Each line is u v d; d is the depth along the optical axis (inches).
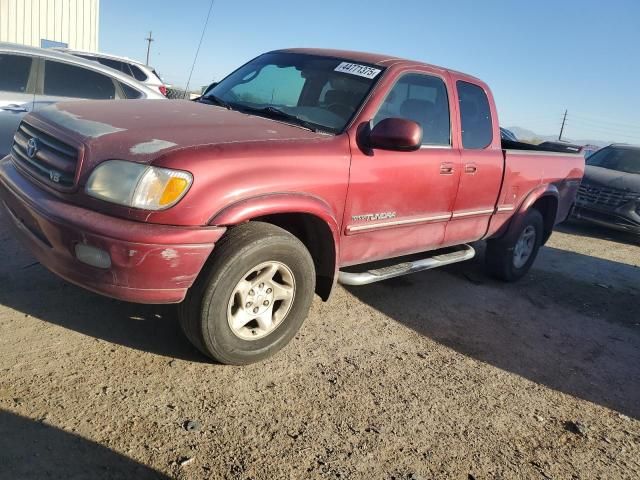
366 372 142.0
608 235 404.2
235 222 117.5
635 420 143.2
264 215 130.2
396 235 167.5
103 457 97.1
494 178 198.5
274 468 101.8
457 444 119.4
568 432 132.1
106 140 118.3
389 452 112.6
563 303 228.2
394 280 218.4
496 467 114.4
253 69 186.9
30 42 659.4
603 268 301.0
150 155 113.3
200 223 113.3
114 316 145.7
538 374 159.3
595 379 163.0
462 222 194.2
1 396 107.7
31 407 106.1
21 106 259.4
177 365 128.7
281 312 135.8
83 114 134.7
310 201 132.4
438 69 182.2
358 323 171.5
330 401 126.0
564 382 157.3
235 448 105.1
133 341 135.6
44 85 268.4
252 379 129.0
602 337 197.8
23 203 123.5
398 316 182.5
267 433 111.0
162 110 145.5
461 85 190.5
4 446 95.2
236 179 118.3
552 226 251.4
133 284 112.5
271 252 125.9
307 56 179.2
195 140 121.1
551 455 121.8
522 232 229.6
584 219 397.1
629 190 381.1
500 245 226.2
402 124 143.0
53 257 118.7
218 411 115.0
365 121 150.5
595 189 392.5
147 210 110.4
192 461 99.7
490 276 239.8
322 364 142.1
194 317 121.2
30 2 649.6
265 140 129.3
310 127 149.2
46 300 148.1
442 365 153.7
